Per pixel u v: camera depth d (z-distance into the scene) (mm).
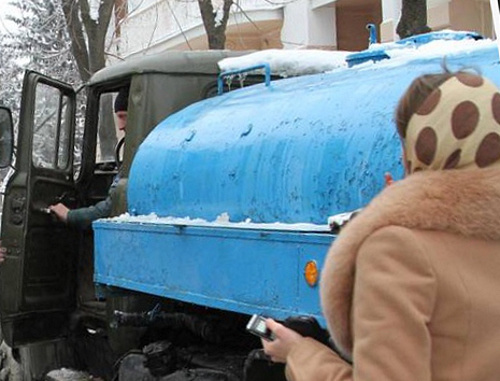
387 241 1697
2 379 6273
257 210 3533
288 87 4047
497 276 1707
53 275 5441
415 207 1712
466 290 1674
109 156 5613
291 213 3350
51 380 5410
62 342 5719
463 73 1844
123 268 4266
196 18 16641
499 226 1716
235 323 4195
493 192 1722
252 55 4887
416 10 7230
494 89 1803
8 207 5332
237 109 4074
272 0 15711
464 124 1752
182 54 4996
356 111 3217
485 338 1686
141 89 4875
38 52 17547
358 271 1733
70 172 5625
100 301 5336
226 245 3459
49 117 5469
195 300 3658
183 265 3750
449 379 1667
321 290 1852
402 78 3268
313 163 3258
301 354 1934
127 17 17281
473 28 11398
